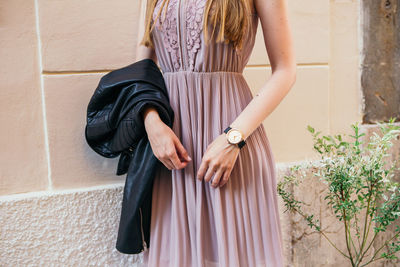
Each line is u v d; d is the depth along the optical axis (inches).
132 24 62.1
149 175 45.8
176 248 46.9
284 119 72.6
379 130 78.2
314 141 74.8
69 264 60.2
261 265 47.4
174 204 47.1
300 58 72.3
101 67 60.9
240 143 43.2
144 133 46.6
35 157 58.9
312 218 74.1
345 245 77.5
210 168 43.4
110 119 48.9
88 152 61.4
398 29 79.3
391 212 58.7
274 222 48.9
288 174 71.4
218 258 47.2
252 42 48.4
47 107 58.7
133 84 46.6
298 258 74.0
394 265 82.0
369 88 78.0
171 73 48.7
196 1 44.7
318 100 74.5
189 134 47.1
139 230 48.9
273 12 45.0
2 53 56.0
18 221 57.2
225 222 46.1
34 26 57.3
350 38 75.9
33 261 58.4
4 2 55.5
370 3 76.4
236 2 43.8
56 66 58.6
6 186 57.6
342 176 57.3
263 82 70.0
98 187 61.8
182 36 46.0
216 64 46.6
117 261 62.7
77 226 60.3
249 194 47.5
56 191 59.9
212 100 47.3
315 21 72.6
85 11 59.3
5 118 56.9
